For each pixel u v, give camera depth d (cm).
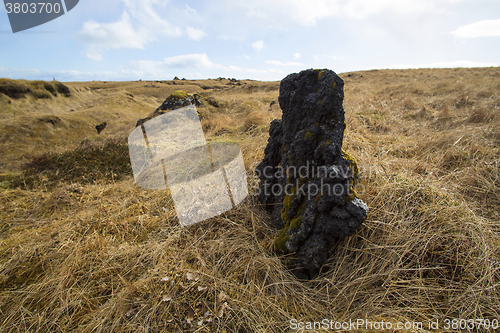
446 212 231
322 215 202
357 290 188
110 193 383
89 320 183
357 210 193
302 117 235
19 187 413
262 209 287
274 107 899
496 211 271
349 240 214
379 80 1953
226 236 253
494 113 501
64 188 391
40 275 226
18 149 1190
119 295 195
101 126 1553
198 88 4056
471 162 352
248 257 223
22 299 202
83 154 500
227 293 190
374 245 209
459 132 430
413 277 193
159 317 174
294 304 187
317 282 203
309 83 230
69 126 1480
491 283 180
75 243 261
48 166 472
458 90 872
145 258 236
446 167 362
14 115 1794
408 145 433
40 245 262
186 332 165
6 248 264
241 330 167
